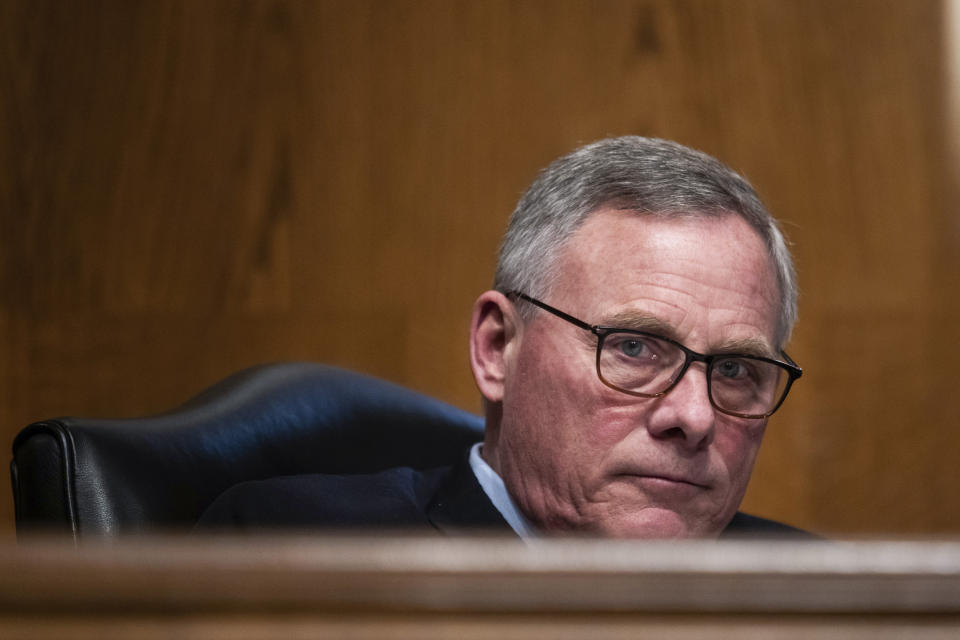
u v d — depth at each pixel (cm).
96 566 67
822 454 796
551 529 316
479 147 802
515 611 69
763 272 316
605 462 301
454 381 792
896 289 803
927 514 794
